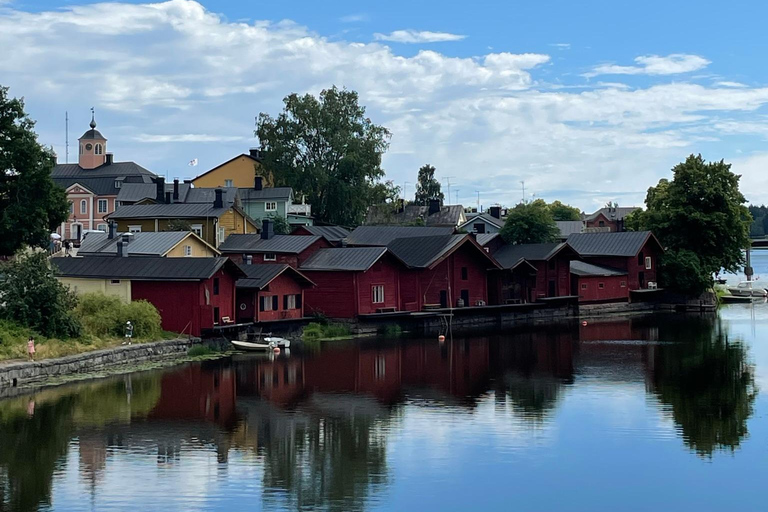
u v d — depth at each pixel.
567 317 95.44
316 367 56.41
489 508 29.47
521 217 106.19
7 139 72.62
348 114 121.25
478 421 40.69
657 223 109.50
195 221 99.94
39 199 73.50
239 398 45.78
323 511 29.00
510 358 60.88
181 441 37.06
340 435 38.19
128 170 145.88
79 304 58.84
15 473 32.66
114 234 80.94
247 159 135.50
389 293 80.50
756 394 46.59
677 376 52.47
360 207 120.31
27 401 44.12
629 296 103.81
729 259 107.88
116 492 30.66
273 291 71.62
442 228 102.56
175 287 63.00
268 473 32.78
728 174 107.31
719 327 81.44
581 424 40.00
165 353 59.06
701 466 33.75
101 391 46.94
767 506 29.77
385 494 30.64
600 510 29.36
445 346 68.06
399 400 45.44
